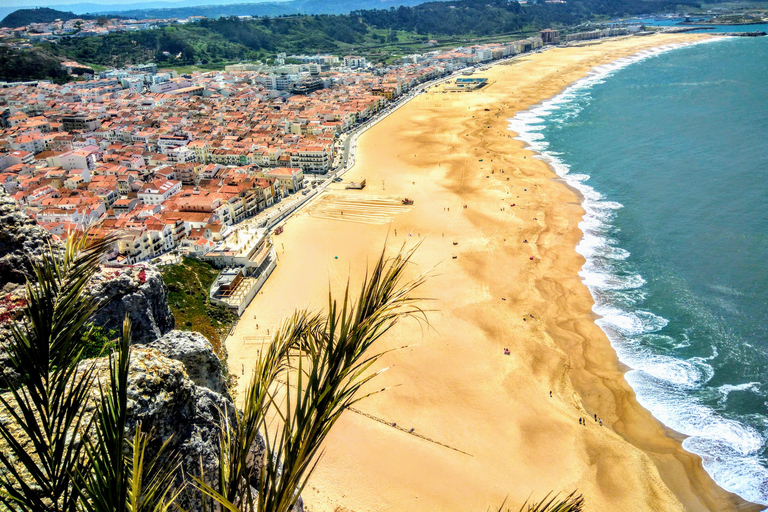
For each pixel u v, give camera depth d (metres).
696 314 116.44
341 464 81.69
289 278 142.38
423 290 131.38
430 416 91.62
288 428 13.53
